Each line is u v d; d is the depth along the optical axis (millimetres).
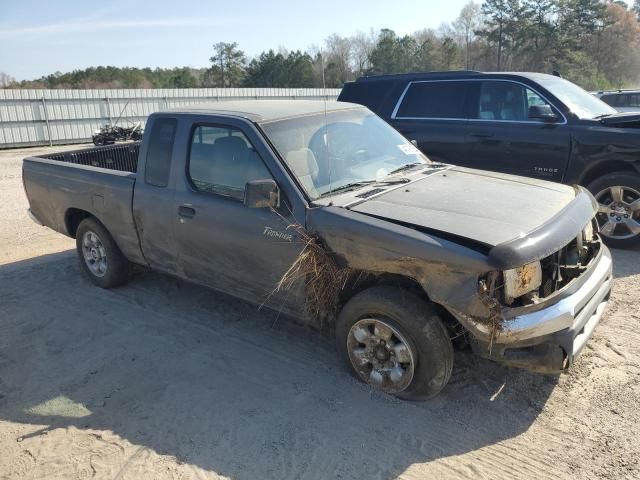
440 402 3471
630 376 3627
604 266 3596
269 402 3574
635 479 2771
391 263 3238
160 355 4277
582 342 3203
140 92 29062
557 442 3070
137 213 4832
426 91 7562
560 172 6457
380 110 7914
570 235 3254
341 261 3518
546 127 6500
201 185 4320
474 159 7102
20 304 5438
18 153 22906
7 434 3434
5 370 4195
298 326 4625
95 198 5277
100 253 5641
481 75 7160
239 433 3285
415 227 3240
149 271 6105
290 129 4109
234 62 60062
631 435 3084
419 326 3217
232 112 4277
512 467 2902
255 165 3951
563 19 56156
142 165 4797
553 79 7070
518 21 55219
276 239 3764
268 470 2969
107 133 23438
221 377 3912
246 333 4562
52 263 6719
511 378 3689
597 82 45594
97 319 4992
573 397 3449
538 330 2971
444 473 2883
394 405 3455
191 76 61688
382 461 2988
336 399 3549
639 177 5898
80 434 3383
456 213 3365
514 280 2949
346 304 3559
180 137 4473
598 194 6207
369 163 4270
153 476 2984
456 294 3016
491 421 3271
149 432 3355
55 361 4289
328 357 4090
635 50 60469
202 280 4586
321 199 3725
